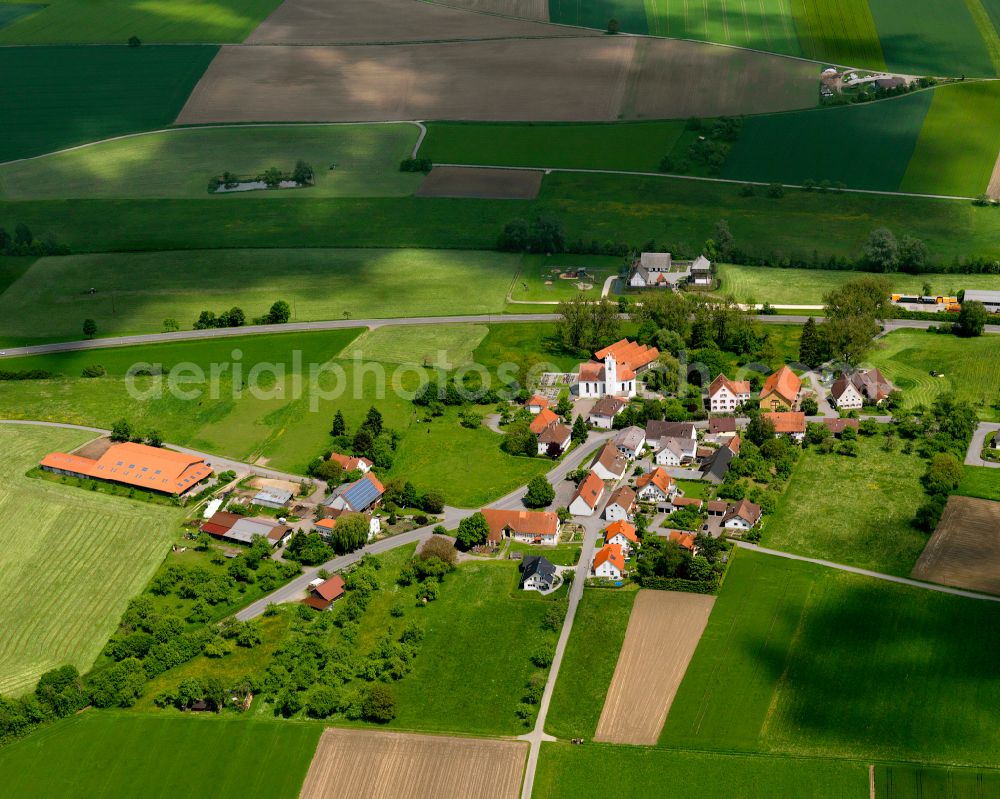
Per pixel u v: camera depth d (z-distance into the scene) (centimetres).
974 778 19200
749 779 19475
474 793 19512
